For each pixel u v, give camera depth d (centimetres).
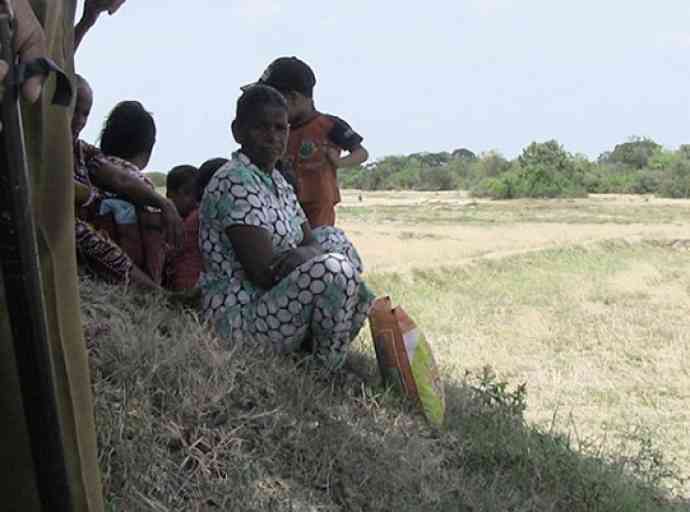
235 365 469
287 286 494
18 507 234
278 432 451
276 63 628
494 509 487
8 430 231
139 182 537
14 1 201
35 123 225
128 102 595
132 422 403
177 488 396
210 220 513
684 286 2164
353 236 2897
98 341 435
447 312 1617
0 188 199
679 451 839
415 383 536
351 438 475
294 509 417
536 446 567
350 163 641
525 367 1212
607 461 647
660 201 5916
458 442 537
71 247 240
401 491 464
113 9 351
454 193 7450
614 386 1107
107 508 361
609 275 2269
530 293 1916
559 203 5556
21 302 205
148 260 557
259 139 511
